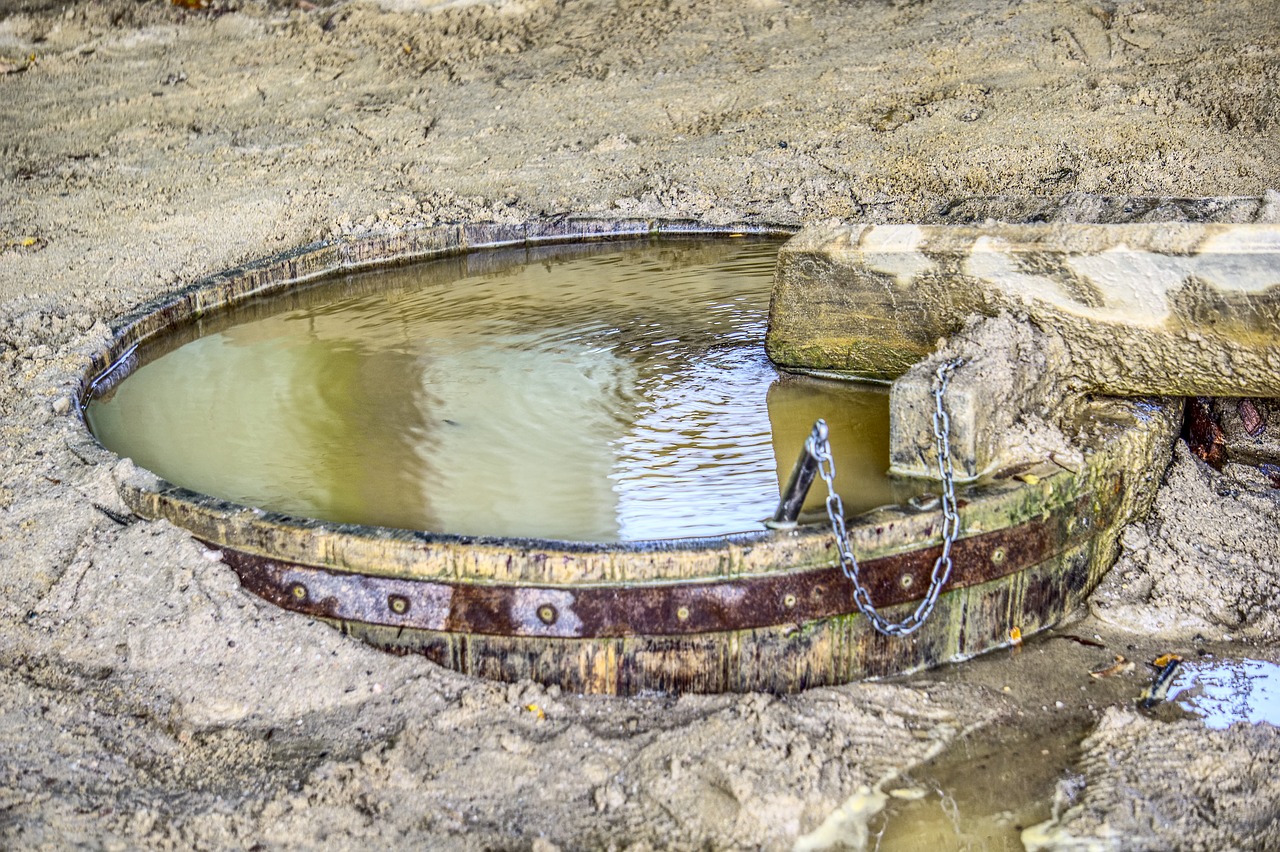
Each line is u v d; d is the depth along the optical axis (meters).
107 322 5.55
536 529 3.52
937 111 8.33
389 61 10.44
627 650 3.22
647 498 3.71
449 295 6.18
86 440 4.21
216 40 11.02
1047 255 3.96
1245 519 4.09
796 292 4.55
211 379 5.00
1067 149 7.55
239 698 3.21
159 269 6.72
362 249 6.78
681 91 9.28
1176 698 3.36
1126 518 3.99
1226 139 7.27
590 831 2.80
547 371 4.93
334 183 8.27
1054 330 4.05
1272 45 8.00
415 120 9.37
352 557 3.26
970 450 3.55
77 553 3.58
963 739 3.16
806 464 3.21
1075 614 3.79
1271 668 3.51
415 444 4.21
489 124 9.18
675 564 3.12
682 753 3.00
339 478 3.93
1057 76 8.38
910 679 3.42
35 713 3.15
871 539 3.24
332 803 2.86
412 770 2.97
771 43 9.76
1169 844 2.77
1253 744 3.06
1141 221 4.97
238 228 7.42
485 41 10.54
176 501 3.56
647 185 7.98
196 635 3.32
